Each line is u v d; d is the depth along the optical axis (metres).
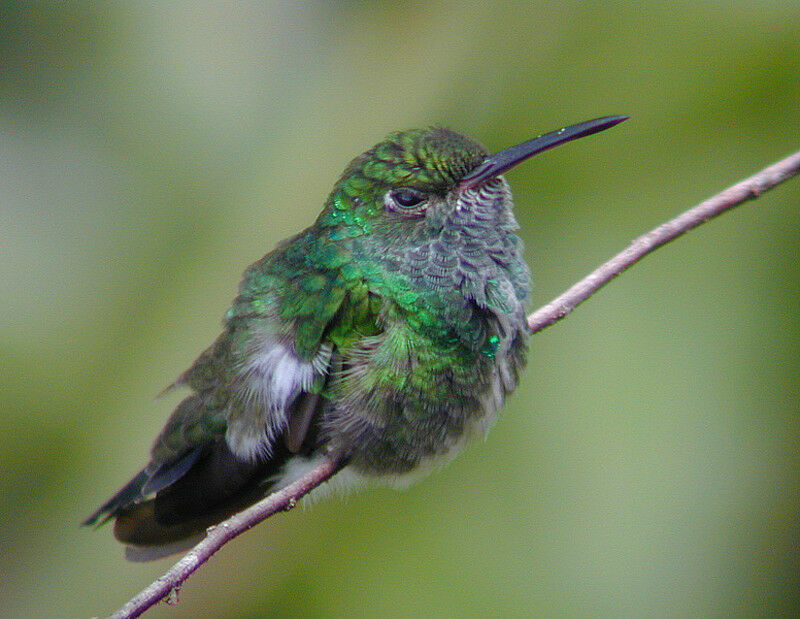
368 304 1.48
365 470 1.48
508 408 1.51
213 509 1.49
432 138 1.49
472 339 1.48
